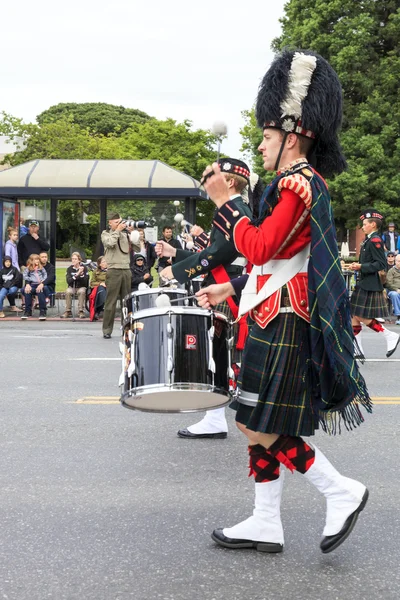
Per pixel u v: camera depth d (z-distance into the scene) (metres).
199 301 3.35
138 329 3.33
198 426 5.48
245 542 3.39
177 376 3.23
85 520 3.80
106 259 11.59
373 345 10.84
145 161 16.19
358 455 5.03
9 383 7.55
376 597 2.94
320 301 2.87
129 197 15.90
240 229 2.94
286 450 3.17
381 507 4.00
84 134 38.97
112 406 6.51
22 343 10.83
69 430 5.67
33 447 5.20
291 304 3.01
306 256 3.01
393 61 24.84
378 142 24.52
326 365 2.96
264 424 3.03
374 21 25.44
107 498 4.14
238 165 4.12
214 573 3.15
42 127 38.50
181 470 4.67
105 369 8.45
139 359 3.30
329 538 3.23
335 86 3.06
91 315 14.68
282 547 3.39
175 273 4.19
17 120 38.00
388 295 14.73
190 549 3.41
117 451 5.11
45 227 16.64
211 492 4.25
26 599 2.92
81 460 4.89
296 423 3.04
